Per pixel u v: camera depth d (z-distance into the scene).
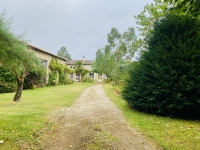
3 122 4.82
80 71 36.81
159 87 5.96
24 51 6.69
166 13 6.82
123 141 3.87
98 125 5.18
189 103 5.52
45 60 21.89
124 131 4.62
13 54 5.57
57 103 8.88
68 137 4.13
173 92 5.74
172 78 5.77
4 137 3.75
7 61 5.50
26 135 4.02
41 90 16.22
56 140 3.92
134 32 26.31
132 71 7.63
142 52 7.30
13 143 3.53
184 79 5.56
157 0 10.34
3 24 5.19
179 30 6.32
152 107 6.46
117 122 5.55
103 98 11.45
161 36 6.65
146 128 4.80
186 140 3.85
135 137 4.14
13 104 8.45
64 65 31.62
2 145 3.38
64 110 7.35
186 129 4.67
